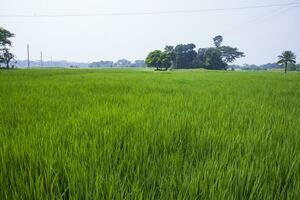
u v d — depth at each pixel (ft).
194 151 7.91
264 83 52.65
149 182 5.51
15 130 9.89
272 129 10.77
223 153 7.38
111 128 9.98
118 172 5.92
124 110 14.56
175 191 5.22
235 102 20.29
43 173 6.06
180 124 11.02
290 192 5.28
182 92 28.76
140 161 6.64
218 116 13.42
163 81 51.37
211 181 5.39
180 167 6.37
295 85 47.47
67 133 9.60
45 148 7.32
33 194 4.99
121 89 30.68
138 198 4.75
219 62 356.18
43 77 62.59
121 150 7.79
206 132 9.70
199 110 15.81
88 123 11.15
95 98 20.81
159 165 6.56
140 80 53.62
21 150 7.06
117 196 4.74
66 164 6.29
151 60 305.53
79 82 42.55
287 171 6.40
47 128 9.95
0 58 212.43
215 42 420.36
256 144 8.39
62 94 23.67
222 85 42.70
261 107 17.44
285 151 7.68
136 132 9.50
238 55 400.88
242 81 59.36
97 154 7.14
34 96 21.49
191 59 358.84
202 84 44.29
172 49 357.20
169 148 8.19
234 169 6.04
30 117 12.53
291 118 13.76
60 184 5.86
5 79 50.67
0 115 12.67
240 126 11.58
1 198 4.92
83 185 5.22
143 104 17.47
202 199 4.99
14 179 5.73
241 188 5.32
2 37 208.85
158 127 10.37
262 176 5.95
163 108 15.83
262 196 5.18
